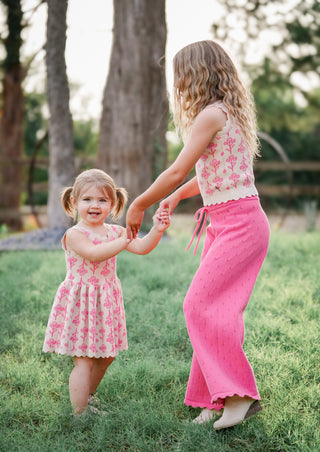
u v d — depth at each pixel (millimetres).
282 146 18406
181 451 2041
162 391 2588
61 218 8414
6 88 12469
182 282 4676
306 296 3902
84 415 2285
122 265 5168
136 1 7742
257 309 3742
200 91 2301
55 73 7988
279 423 2213
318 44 13617
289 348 3014
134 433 2164
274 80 16266
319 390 2479
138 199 2270
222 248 2248
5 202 12531
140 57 7871
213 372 2156
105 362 2465
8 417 2336
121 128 7992
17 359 3051
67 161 8398
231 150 2258
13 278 4793
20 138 12742
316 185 17656
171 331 3357
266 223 2326
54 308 2398
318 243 6215
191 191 2654
